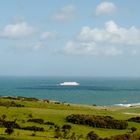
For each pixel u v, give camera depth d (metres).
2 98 156.62
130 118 125.75
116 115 138.62
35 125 102.94
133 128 108.06
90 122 109.75
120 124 110.50
